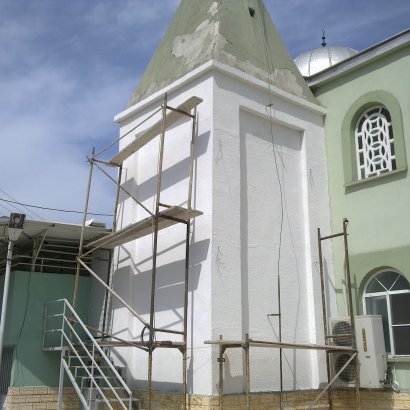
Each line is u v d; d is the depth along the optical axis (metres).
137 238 11.76
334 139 13.07
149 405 9.10
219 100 11.20
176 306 10.83
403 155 11.53
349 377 10.72
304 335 11.46
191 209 10.10
